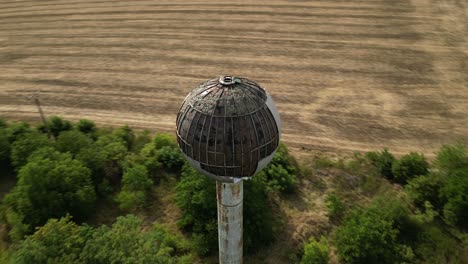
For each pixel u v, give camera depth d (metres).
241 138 17.12
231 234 21.00
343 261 24.61
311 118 37.41
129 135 34.75
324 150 33.78
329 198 28.12
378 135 35.25
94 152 30.33
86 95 42.44
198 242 25.34
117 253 20.73
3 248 26.05
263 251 25.41
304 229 26.61
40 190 26.28
